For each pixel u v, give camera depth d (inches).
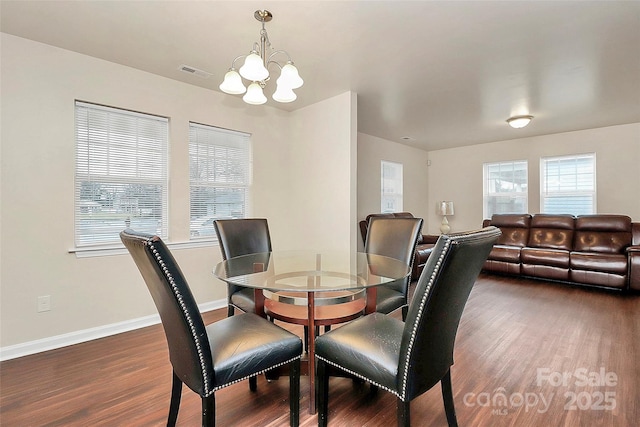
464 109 154.9
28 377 76.9
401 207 241.1
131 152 111.0
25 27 84.0
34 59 91.1
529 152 217.5
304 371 69.8
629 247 158.2
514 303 136.7
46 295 93.1
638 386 73.0
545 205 212.7
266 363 55.8
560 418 62.3
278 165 153.2
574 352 90.1
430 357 49.8
